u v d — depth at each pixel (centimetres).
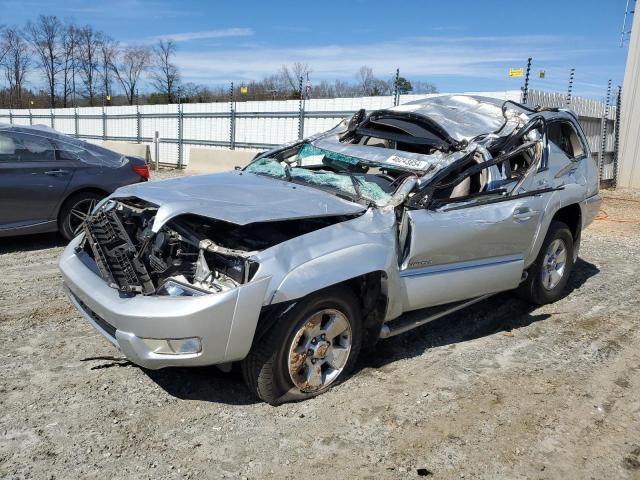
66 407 345
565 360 445
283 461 304
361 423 342
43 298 532
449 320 525
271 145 1703
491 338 486
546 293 564
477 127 487
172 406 352
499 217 459
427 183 418
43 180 691
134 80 4456
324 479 291
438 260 423
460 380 404
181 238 354
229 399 363
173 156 2100
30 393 358
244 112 1769
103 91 4550
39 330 457
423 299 420
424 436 331
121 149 2103
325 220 385
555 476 300
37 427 322
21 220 686
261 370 341
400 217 404
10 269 626
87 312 380
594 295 612
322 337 362
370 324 397
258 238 370
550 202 519
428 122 485
